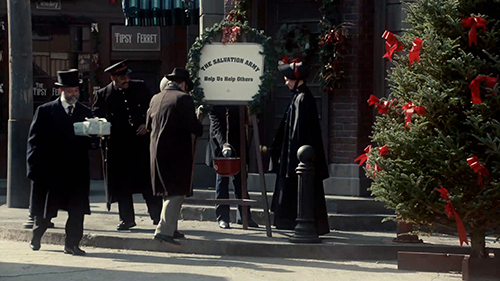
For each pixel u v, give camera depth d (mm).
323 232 9562
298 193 9234
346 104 11320
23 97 12727
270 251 9055
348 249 9008
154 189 9008
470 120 7477
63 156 8859
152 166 9047
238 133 10344
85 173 8953
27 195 12734
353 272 8203
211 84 9664
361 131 11336
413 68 8070
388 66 11250
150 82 17016
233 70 9648
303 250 9016
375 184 8008
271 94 11773
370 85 11367
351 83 11281
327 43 11164
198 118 9727
